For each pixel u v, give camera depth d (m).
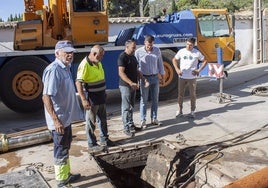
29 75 8.75
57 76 4.06
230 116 7.65
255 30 16.52
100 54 5.51
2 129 7.93
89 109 5.48
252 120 7.26
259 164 5.03
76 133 7.05
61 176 4.45
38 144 6.45
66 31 8.96
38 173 5.00
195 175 5.14
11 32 13.51
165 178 5.75
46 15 9.15
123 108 6.53
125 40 10.05
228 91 10.54
